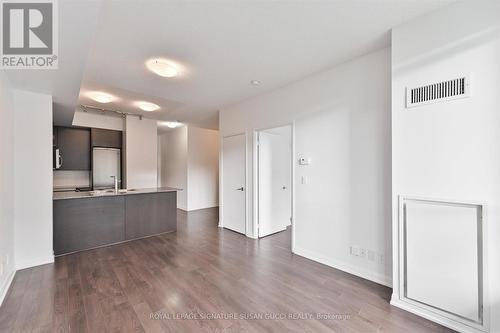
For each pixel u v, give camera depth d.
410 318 1.90
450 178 1.78
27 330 1.73
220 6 1.78
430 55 1.88
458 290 1.75
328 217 2.95
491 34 1.62
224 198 4.85
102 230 3.71
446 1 1.76
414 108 1.97
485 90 1.64
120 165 5.64
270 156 4.39
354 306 2.06
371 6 1.80
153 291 2.30
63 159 4.96
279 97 3.60
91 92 3.72
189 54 2.54
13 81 2.57
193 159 6.98
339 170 2.83
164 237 4.20
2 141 2.25
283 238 4.15
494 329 1.60
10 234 2.58
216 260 3.11
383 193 2.44
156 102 4.33
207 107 4.69
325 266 2.92
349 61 2.73
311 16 1.92
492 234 1.62
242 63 2.76
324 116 2.99
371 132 2.54
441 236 1.83
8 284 2.38
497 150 1.60
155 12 1.84
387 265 2.42
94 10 1.51
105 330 1.74
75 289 2.33
